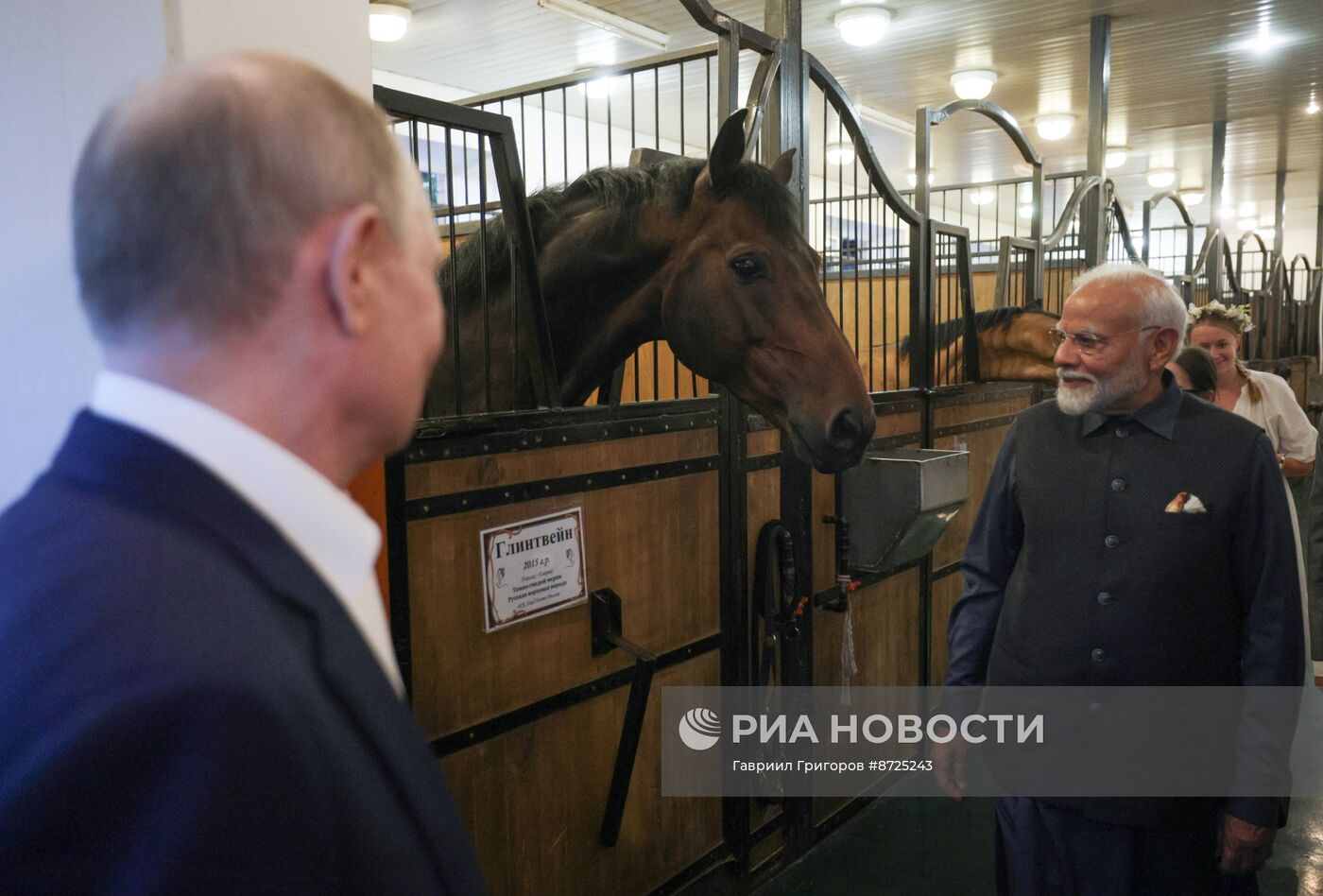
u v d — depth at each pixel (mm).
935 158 9086
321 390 431
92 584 348
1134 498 1348
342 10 1016
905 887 2230
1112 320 1321
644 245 1540
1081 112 7078
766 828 2209
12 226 1074
